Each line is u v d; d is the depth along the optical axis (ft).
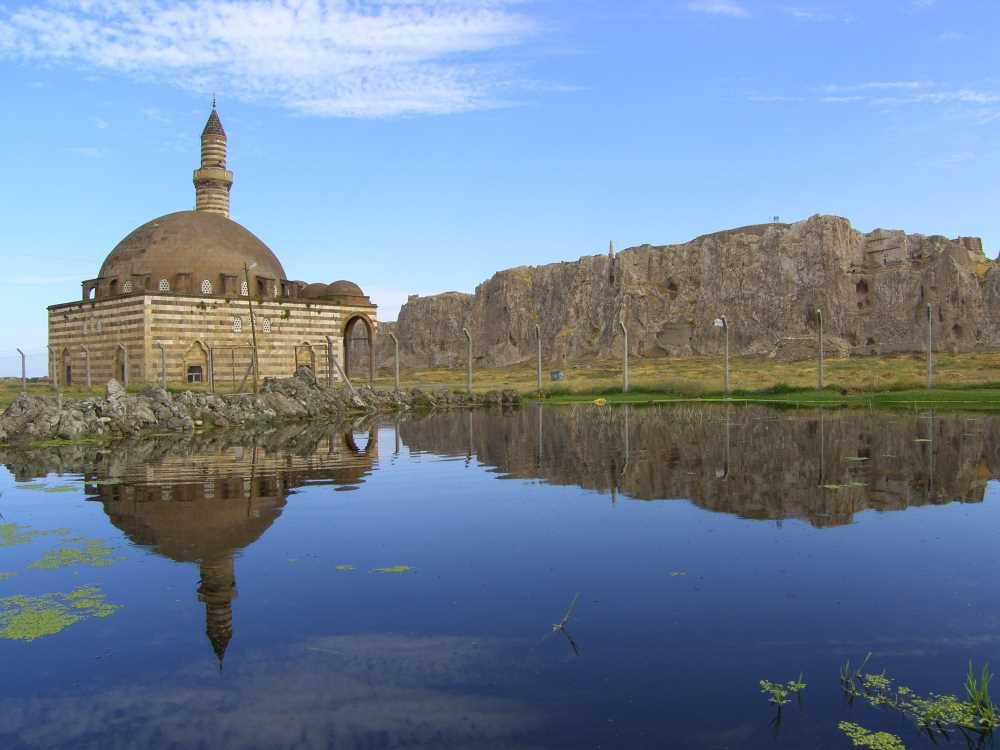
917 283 503.20
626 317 577.02
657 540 43.27
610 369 460.55
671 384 203.21
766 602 32.68
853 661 26.73
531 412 163.12
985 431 100.07
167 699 24.73
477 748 21.26
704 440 93.91
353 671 26.45
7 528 47.80
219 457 84.33
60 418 105.29
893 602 32.50
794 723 22.56
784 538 43.37
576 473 68.90
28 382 237.25
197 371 202.28
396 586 35.42
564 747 21.34
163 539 44.70
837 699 24.00
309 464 77.71
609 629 29.81
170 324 197.77
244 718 23.36
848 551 40.45
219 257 217.56
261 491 60.80
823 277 520.83
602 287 620.49
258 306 212.02
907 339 490.49
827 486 59.77
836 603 32.45
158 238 218.18
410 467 74.69
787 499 54.75
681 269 588.09
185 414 124.26
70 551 42.14
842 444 86.79
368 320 233.76
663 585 35.12
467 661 27.07
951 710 23.31
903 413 134.72
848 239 533.55
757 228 586.45
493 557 40.11
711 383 231.30
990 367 330.75
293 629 30.27
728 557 39.55
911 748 21.16
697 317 561.43
